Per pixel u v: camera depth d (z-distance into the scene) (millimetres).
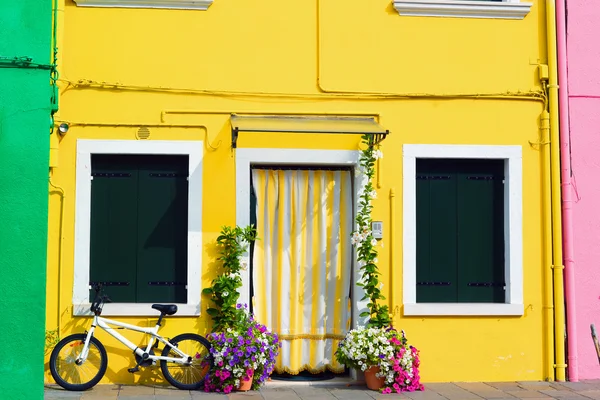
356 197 9812
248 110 9695
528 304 9914
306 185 9883
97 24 9531
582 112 10156
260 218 9773
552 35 10094
